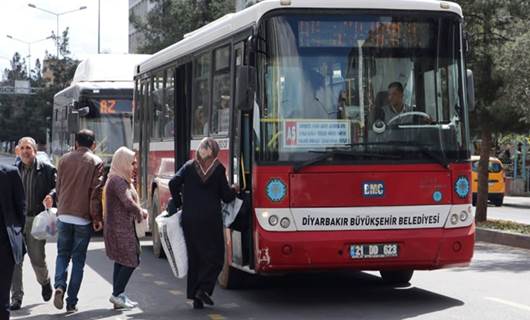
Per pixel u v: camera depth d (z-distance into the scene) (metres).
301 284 12.48
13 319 10.02
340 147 10.11
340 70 10.22
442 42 10.48
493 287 12.12
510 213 28.08
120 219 10.33
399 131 10.23
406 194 10.16
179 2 35.50
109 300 10.70
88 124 22.78
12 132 105.56
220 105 11.89
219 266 10.49
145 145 17.14
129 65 23.84
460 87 10.49
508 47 17.00
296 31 10.20
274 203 9.97
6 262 8.08
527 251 17.12
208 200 10.38
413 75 10.36
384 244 10.05
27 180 10.77
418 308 10.37
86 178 10.35
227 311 10.34
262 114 10.07
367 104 10.22
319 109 10.14
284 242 9.90
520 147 42.62
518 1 18.42
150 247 17.86
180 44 14.41
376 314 10.00
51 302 11.18
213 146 10.43
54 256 16.00
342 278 13.06
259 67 10.11
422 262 10.18
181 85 14.55
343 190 10.05
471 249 10.38
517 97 17.14
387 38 10.34
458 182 10.33
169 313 10.29
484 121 19.88
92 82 23.22
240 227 10.45
